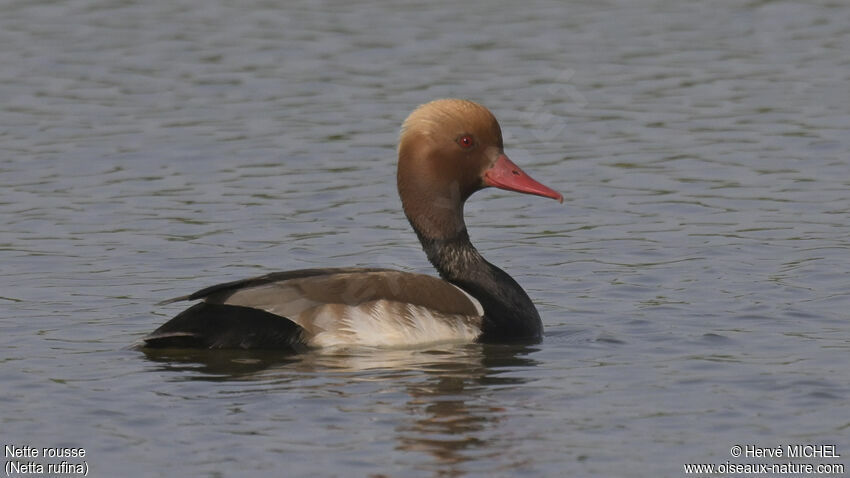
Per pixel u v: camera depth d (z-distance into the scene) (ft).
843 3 99.66
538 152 68.44
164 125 72.95
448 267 43.80
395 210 59.26
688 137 70.38
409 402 34.94
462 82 80.23
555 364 38.60
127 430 33.06
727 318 43.68
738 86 79.87
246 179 63.93
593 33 92.32
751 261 51.06
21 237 55.11
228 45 89.15
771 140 69.36
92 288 48.06
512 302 42.60
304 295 39.70
